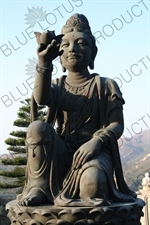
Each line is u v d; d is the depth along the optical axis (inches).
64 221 106.3
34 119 139.4
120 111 136.6
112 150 128.6
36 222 108.1
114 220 110.2
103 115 136.4
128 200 124.5
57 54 122.3
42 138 120.1
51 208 108.7
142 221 283.3
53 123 142.2
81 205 108.6
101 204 108.9
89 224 106.5
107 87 138.3
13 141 445.1
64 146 131.3
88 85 139.8
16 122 446.9
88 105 136.2
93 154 119.2
